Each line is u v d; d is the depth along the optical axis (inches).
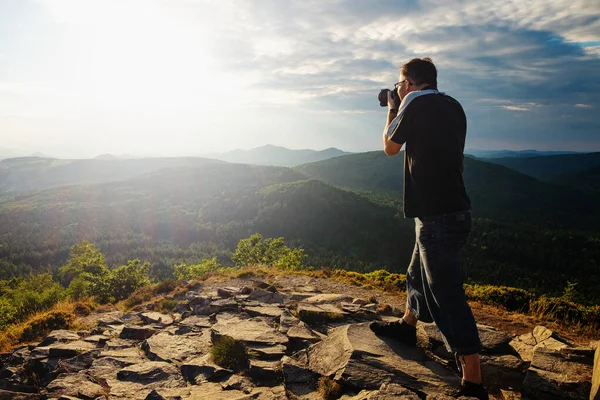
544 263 4884.4
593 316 279.0
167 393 146.3
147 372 172.2
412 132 110.9
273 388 141.3
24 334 310.3
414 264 139.3
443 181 107.5
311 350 160.1
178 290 452.8
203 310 296.0
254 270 551.8
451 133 107.3
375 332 158.7
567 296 549.3
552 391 115.0
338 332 164.7
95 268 1820.9
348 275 503.2
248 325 216.7
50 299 660.7
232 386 149.3
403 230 6259.8
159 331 257.9
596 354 118.7
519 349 169.3
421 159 108.7
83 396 152.1
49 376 187.8
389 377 125.1
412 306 140.6
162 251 6574.8
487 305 336.2
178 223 7824.8
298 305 256.7
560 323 278.2
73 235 7519.7
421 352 144.9
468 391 108.8
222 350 178.9
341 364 137.4
